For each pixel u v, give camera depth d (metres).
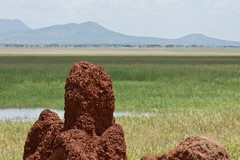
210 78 55.44
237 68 73.00
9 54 153.00
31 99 38.81
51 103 37.06
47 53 170.38
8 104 36.53
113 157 9.28
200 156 8.42
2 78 53.91
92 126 9.68
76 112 9.70
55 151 9.00
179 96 40.12
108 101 9.89
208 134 21.75
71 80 9.79
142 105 34.78
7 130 22.41
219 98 38.53
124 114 30.77
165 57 129.50
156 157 9.05
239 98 38.66
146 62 95.94
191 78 55.69
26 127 23.31
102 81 9.90
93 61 100.12
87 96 9.72
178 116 26.50
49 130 10.08
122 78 57.09
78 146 8.73
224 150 8.64
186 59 114.94
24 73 61.22
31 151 10.26
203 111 29.02
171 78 55.94
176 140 20.23
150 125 24.03
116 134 9.43
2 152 17.06
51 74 58.88
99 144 9.32
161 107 33.84
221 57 133.88
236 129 22.94
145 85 48.81
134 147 17.95
